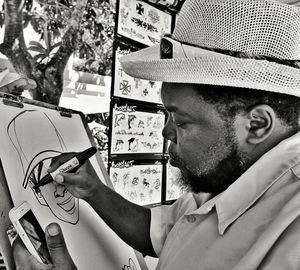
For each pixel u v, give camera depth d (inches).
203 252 22.3
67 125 31.5
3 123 25.1
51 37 39.9
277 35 20.5
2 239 22.1
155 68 21.7
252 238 20.5
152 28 55.3
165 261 25.5
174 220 32.6
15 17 36.2
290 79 20.3
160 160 58.7
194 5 21.9
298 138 22.0
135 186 53.9
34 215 23.5
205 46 21.0
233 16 20.4
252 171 21.7
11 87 29.4
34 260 21.8
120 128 50.5
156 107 56.9
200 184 24.3
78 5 42.6
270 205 20.6
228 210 21.8
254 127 21.6
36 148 27.2
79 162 27.9
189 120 22.5
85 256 27.8
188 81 21.0
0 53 35.2
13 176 24.2
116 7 48.2
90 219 30.5
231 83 20.2
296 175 20.7
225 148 22.2
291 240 18.5
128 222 32.2
